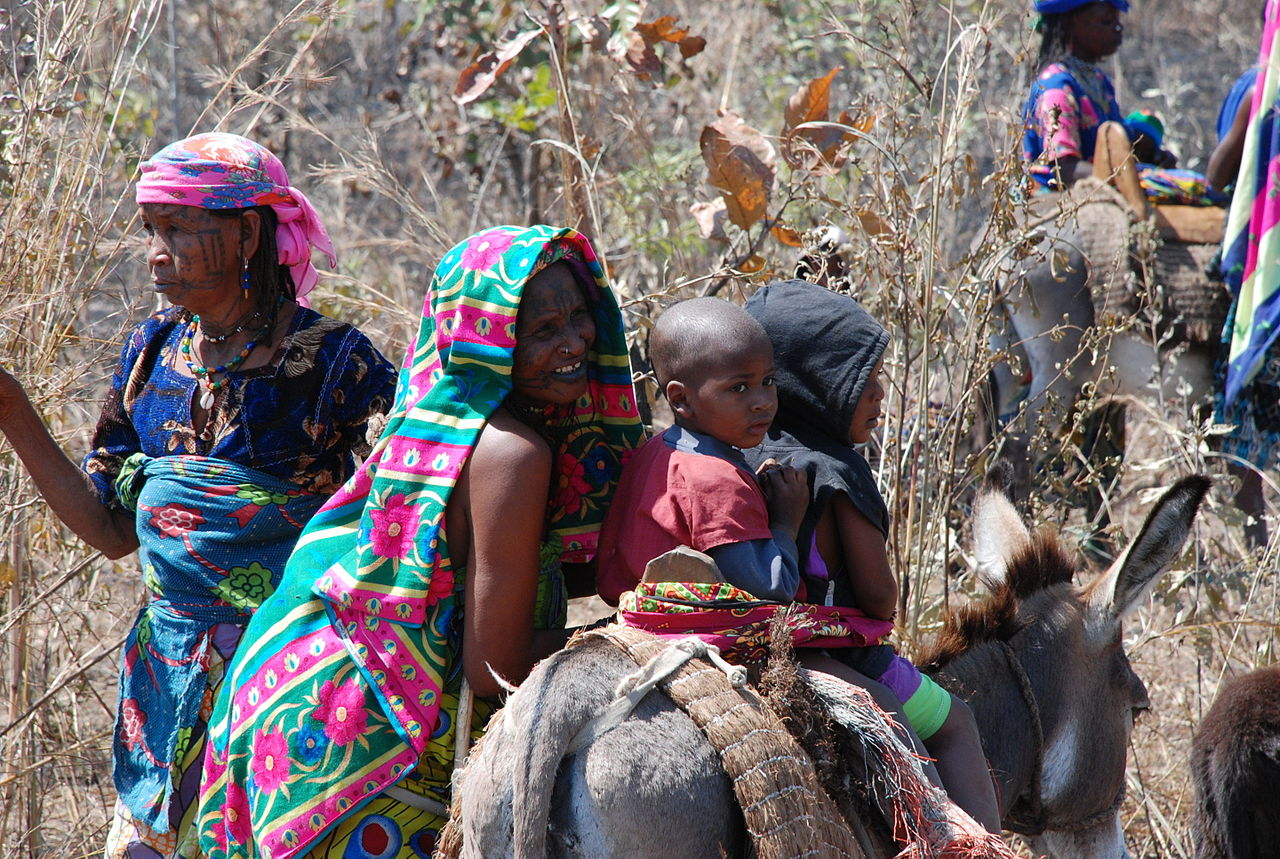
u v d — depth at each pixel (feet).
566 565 21.38
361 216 52.80
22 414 22.48
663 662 16.78
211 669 21.50
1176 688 36.70
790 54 57.98
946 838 16.83
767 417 18.02
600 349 19.77
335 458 22.20
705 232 34.22
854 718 16.96
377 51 66.13
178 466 21.71
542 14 41.37
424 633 18.79
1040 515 33.73
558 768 16.55
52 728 31.60
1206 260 45.14
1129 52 86.58
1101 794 23.43
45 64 29.30
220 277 21.31
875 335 19.20
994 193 33.45
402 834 19.11
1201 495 22.12
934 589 37.50
